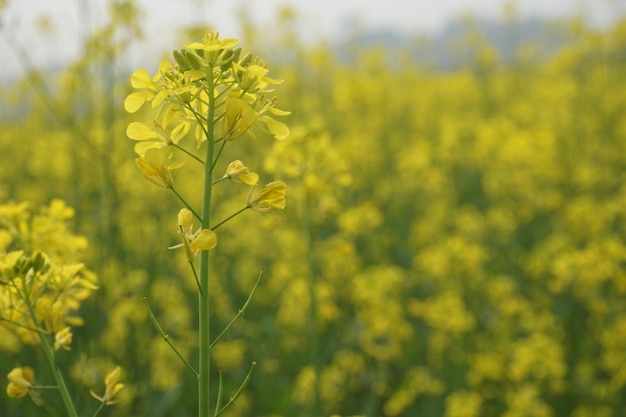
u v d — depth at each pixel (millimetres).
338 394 5039
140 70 1928
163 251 5727
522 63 17062
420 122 13391
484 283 6762
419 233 8328
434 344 5945
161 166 1941
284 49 10719
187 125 2033
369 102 10273
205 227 1980
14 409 4543
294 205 4461
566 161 10633
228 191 7680
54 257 2680
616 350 5488
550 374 5555
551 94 12617
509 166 8953
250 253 6852
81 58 5277
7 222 2732
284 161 4164
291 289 5223
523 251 8031
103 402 2316
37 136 11141
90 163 5383
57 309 2305
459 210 9328
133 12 5410
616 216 8312
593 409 5309
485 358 5641
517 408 5125
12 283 2254
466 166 10930
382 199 9227
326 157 4164
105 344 4566
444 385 5590
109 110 5141
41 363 3891
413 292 7398
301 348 5965
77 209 5402
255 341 6180
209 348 2006
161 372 5332
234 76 1926
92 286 2398
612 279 6254
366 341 5270
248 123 1934
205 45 1855
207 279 2002
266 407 5449
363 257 7320
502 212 8164
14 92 11242
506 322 6246
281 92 9656
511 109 13445
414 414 5516
